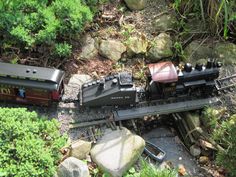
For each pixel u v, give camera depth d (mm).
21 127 1050
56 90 1139
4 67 1150
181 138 1245
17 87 1146
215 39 1354
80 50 1310
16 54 1268
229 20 1292
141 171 1085
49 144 1086
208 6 1305
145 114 1201
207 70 1186
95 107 1200
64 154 1122
